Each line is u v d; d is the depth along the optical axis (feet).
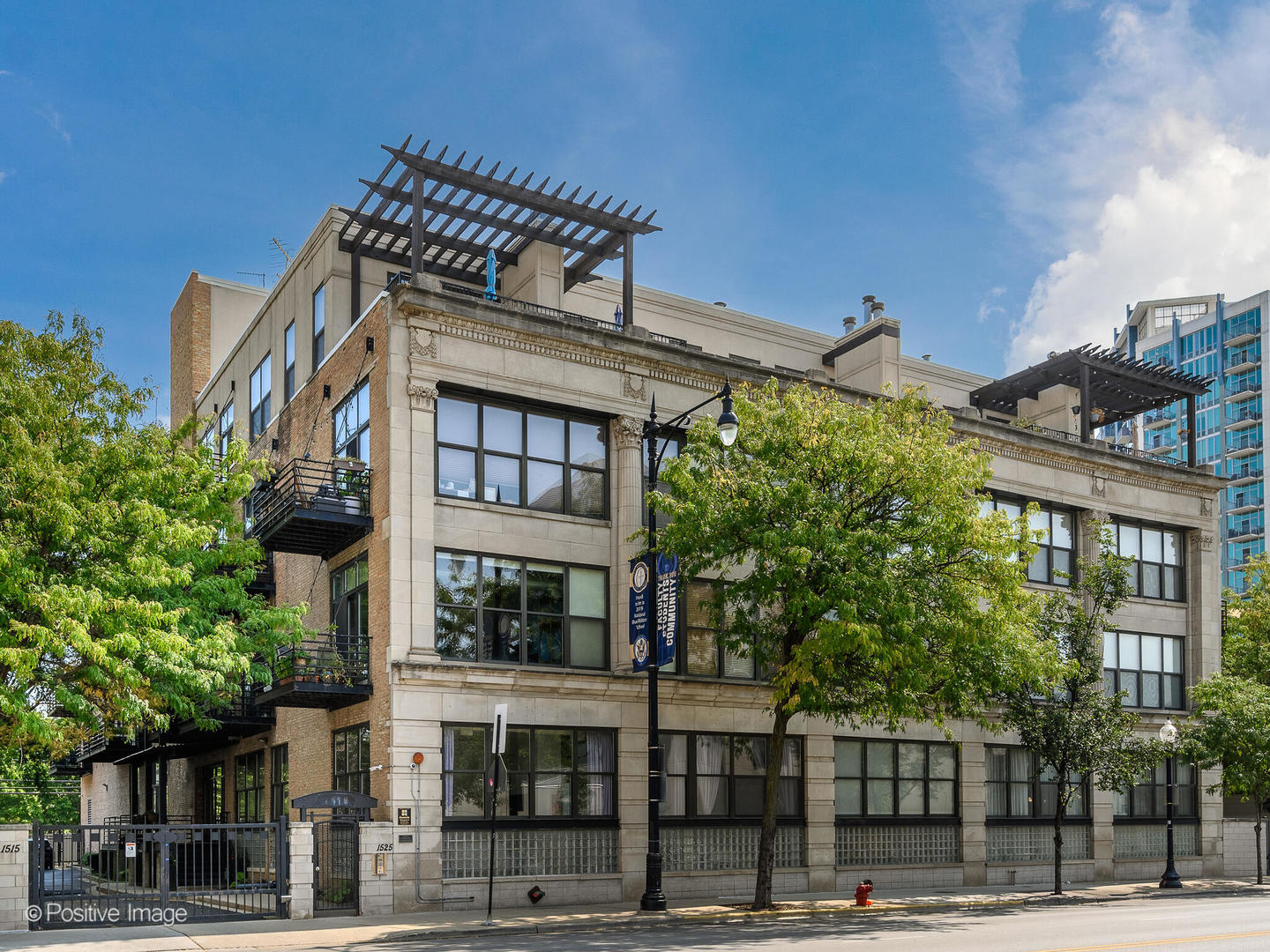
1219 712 118.83
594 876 87.56
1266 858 140.97
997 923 72.38
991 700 108.58
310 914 74.59
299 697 85.76
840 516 77.30
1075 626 100.99
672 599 79.41
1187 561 138.21
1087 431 129.70
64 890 85.46
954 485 79.25
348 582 94.22
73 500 73.46
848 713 84.58
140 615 70.74
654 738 79.66
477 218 98.99
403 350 87.10
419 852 80.07
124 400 79.97
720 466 80.89
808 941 59.77
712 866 94.43
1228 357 360.69
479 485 89.56
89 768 161.79
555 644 90.99
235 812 117.29
